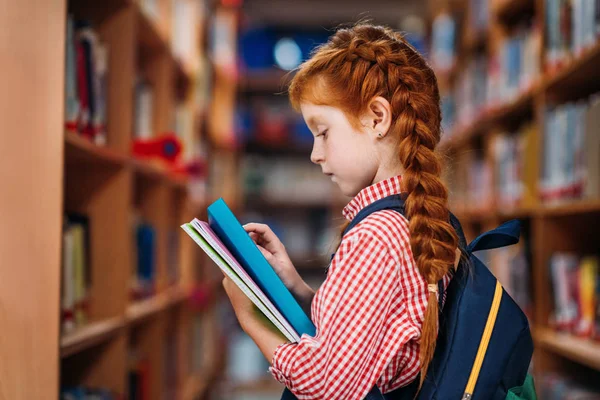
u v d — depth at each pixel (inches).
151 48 100.2
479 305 42.5
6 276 54.6
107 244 76.0
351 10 193.3
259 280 43.4
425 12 173.9
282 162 198.8
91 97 70.1
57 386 54.1
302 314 43.1
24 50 55.7
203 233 41.1
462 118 140.1
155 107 101.4
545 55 87.5
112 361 74.8
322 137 45.3
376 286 40.2
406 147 42.8
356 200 44.5
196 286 129.2
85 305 74.0
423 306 41.2
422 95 44.4
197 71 130.0
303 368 39.4
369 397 39.9
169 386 109.1
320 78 44.6
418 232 41.2
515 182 103.7
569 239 88.8
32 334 54.3
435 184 42.4
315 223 199.3
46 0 55.6
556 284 87.2
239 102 197.6
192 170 113.7
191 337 127.5
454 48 151.9
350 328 39.6
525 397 43.8
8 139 55.4
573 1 79.0
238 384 175.3
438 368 41.5
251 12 195.6
